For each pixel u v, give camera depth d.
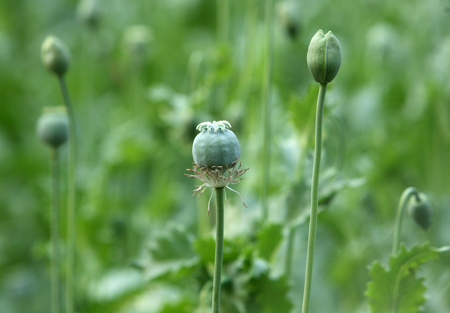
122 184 1.97
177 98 1.61
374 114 2.08
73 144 1.39
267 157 1.40
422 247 1.25
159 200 1.87
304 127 1.39
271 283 1.31
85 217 1.67
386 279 1.26
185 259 1.36
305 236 1.74
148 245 1.37
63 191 1.78
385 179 1.82
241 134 1.62
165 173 1.94
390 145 1.79
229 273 1.32
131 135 1.90
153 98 1.63
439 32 2.07
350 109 2.15
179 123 1.56
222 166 1.19
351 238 1.74
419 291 1.26
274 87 1.89
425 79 1.92
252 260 1.32
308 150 1.39
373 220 1.76
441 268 1.51
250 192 1.54
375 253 1.68
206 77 1.69
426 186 1.86
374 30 2.17
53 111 1.41
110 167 1.86
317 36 1.19
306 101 1.38
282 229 1.35
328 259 1.88
